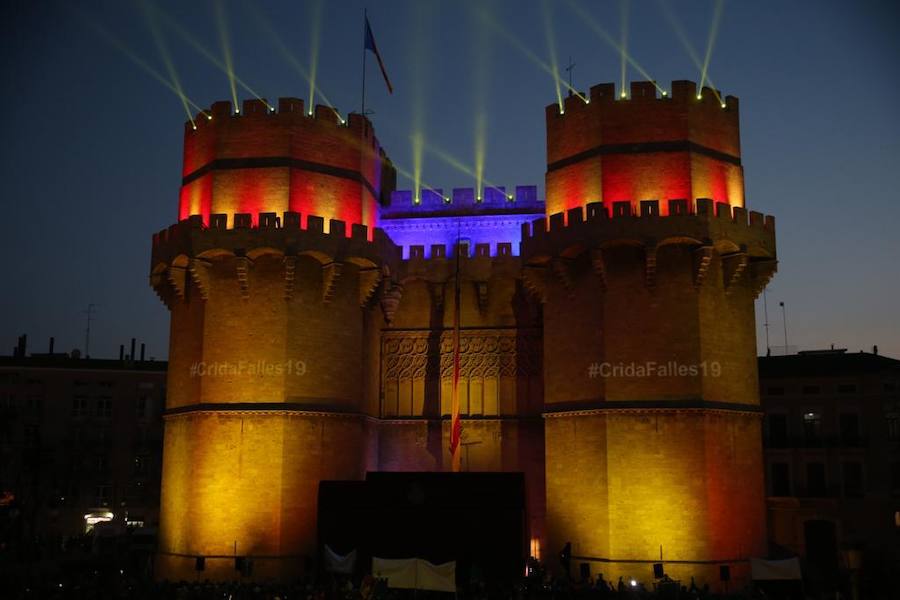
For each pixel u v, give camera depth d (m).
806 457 64.00
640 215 43.53
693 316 43.19
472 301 52.84
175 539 45.88
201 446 45.22
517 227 53.09
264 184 47.44
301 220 47.19
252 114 48.22
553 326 46.53
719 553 41.53
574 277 45.69
